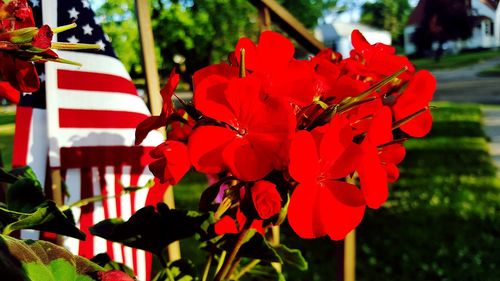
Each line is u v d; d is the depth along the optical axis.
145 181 0.48
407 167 2.81
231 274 0.35
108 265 0.38
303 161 0.25
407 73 0.32
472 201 2.11
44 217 0.30
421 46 12.56
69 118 0.46
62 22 0.46
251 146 0.26
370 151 0.27
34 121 0.47
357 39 0.34
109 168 0.47
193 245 1.35
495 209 2.00
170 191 0.52
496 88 6.81
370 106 0.30
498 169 2.72
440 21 12.43
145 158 0.48
